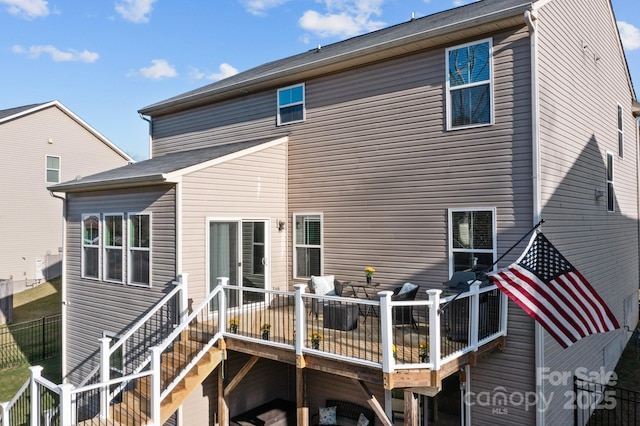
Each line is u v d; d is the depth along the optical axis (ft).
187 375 25.31
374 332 25.91
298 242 34.88
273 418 30.25
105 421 22.97
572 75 30.01
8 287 57.26
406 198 29.50
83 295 36.09
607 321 22.22
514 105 25.48
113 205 33.40
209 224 30.09
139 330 30.71
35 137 73.05
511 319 25.38
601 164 36.01
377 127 30.91
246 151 32.50
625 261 44.39
